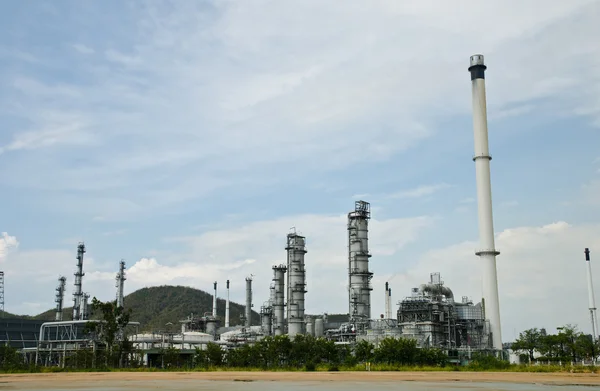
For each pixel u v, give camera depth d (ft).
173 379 309.22
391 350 472.03
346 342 590.96
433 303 574.97
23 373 414.00
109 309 495.41
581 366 434.71
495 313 547.49
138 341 573.33
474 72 568.00
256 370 442.91
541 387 234.38
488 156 559.79
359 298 645.51
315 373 378.94
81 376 355.77
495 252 552.82
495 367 419.33
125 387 240.73
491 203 557.74
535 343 593.83
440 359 474.90
